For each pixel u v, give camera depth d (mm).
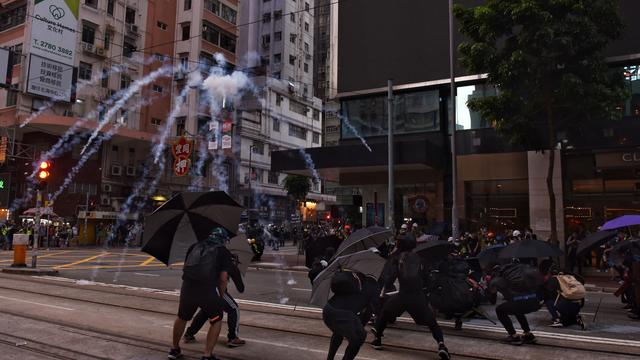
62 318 8398
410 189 23188
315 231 27469
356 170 23172
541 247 6918
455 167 17281
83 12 37219
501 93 15922
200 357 5992
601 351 6449
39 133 35719
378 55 23828
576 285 8023
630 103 18656
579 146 18984
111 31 39500
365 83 23984
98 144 38094
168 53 44969
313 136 63469
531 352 6398
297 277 16109
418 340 7051
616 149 18781
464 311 7770
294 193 49812
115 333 7281
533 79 15242
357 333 4777
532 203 19625
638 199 18375
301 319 8594
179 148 31406
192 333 6711
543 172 19562
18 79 34156
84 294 11258
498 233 20672
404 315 9109
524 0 14398
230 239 6605
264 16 62750
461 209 21516
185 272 5602
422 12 23047
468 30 16344
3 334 7184
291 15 62750
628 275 9234
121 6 40531
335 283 4883
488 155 21219
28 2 34406
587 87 14680
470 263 9758
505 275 6793
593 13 14688
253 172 50844
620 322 8719
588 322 8695
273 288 12969
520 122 15672
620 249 9430
